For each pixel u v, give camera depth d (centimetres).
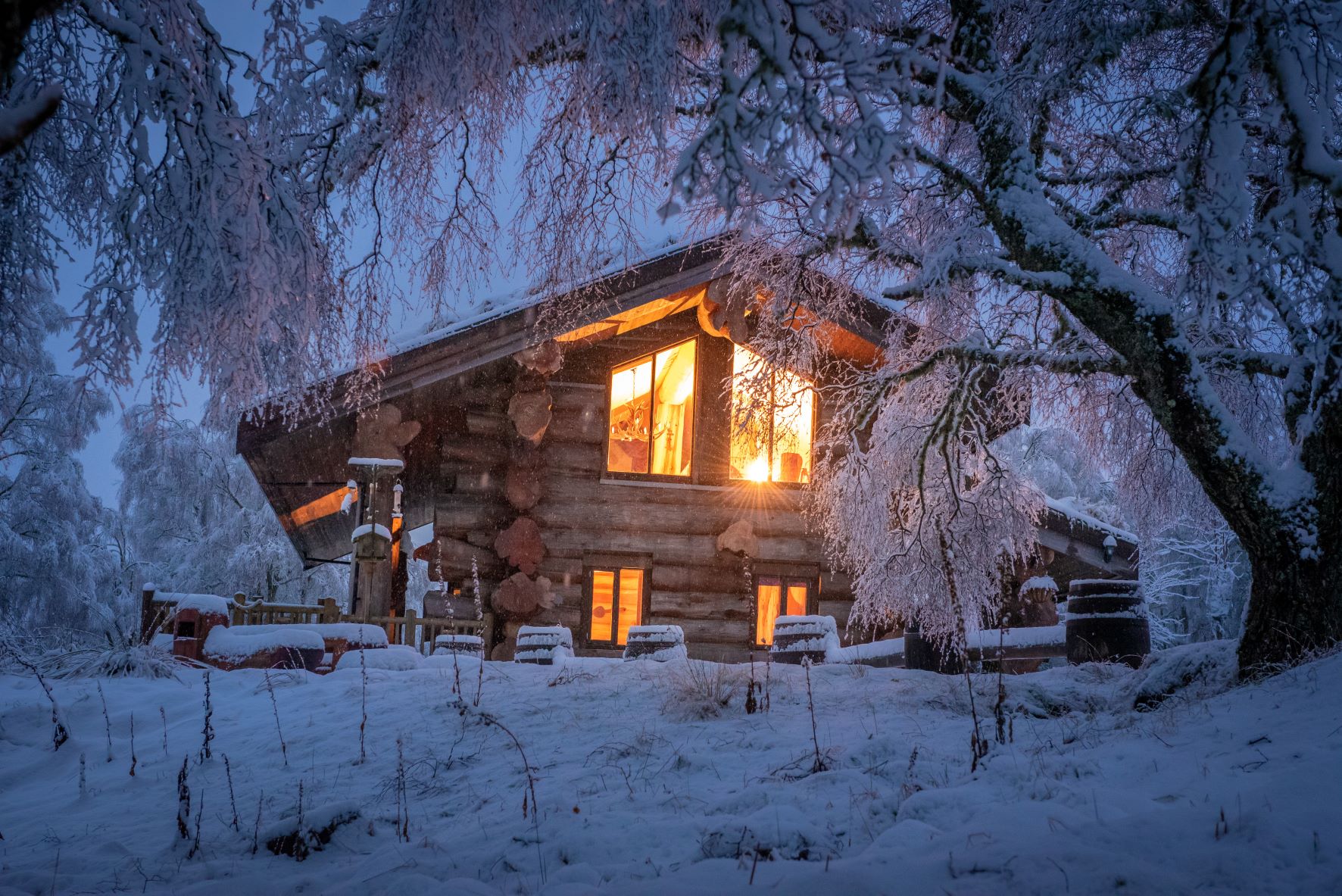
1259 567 613
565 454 1395
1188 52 793
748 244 855
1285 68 574
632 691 824
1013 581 1255
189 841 493
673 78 506
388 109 562
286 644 1019
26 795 641
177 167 472
